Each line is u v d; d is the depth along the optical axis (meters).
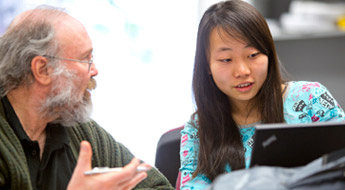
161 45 4.05
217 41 1.76
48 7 1.79
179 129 2.19
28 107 1.73
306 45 4.12
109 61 3.97
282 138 1.25
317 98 1.92
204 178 1.89
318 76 4.17
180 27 4.04
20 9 3.52
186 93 4.11
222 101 1.93
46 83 1.69
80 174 1.38
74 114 1.80
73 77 1.72
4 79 1.69
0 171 1.60
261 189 1.02
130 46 3.99
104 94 4.02
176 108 4.13
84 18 3.80
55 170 1.79
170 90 4.11
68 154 1.86
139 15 3.96
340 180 1.03
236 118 1.98
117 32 3.93
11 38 1.69
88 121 1.99
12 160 1.61
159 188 1.94
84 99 1.83
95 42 3.89
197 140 1.99
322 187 1.03
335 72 4.14
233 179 1.07
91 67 1.81
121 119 4.08
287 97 1.96
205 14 1.84
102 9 3.85
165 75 4.10
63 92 1.71
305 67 4.17
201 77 1.91
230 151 1.88
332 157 1.07
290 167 1.28
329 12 3.87
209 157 1.89
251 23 1.73
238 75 1.75
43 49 1.67
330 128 1.24
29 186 1.63
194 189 1.85
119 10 3.90
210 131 1.92
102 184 1.36
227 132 1.91
